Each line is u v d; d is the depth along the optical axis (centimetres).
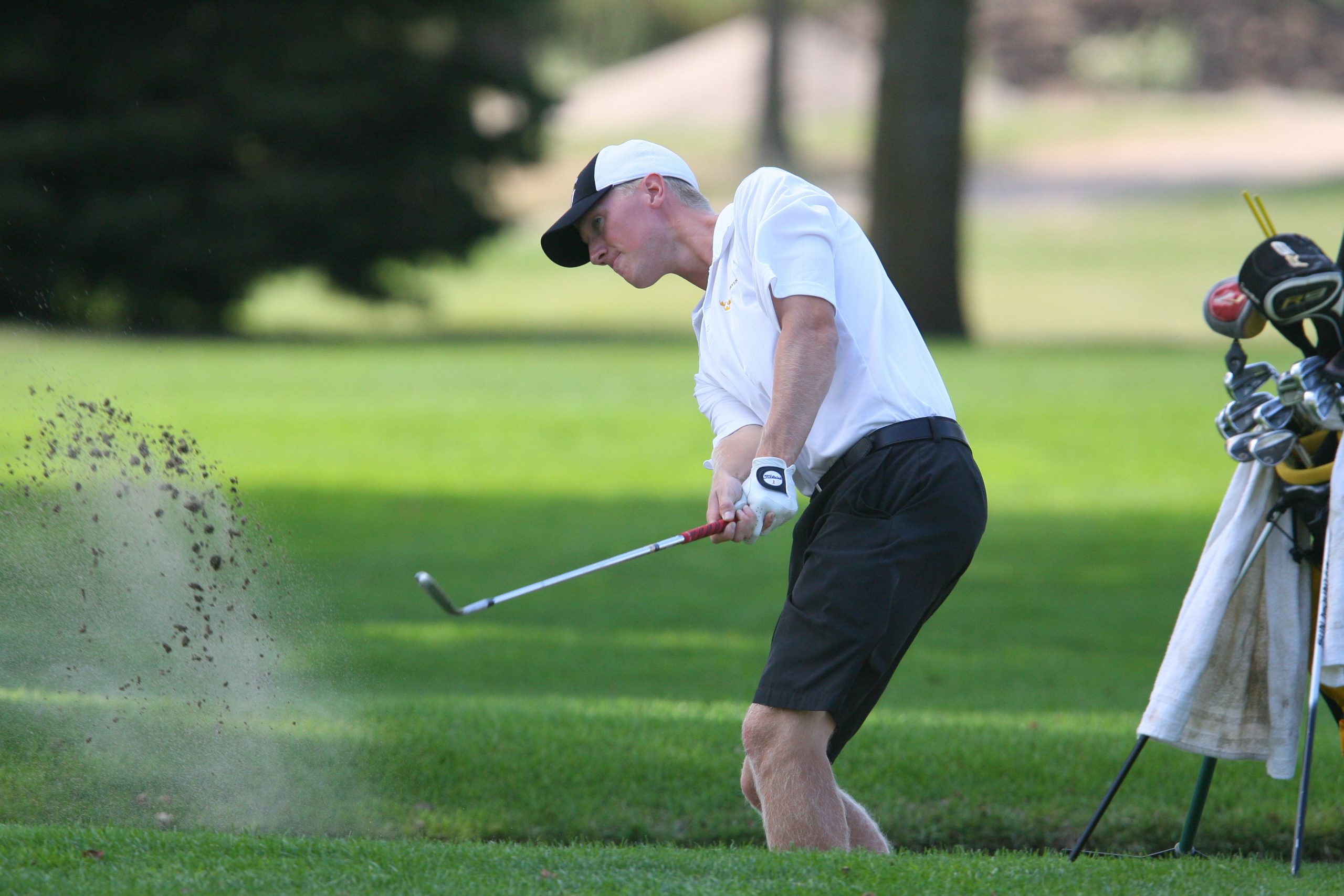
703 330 1297
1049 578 3133
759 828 1555
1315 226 12325
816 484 1247
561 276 12106
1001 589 3025
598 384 6188
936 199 8056
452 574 3155
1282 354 7575
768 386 1234
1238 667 1320
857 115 19875
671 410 5572
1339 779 1653
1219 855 1467
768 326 1226
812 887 1035
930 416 1212
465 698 1975
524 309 10606
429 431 5100
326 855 1112
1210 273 11106
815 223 1205
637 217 1306
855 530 1183
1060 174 16425
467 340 8494
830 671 1152
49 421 1712
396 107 8738
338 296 9306
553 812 1563
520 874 1068
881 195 8144
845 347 1217
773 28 17275
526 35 11525
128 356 6694
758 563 3394
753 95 19688
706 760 1669
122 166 8369
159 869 1062
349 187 8562
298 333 8900
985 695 2120
